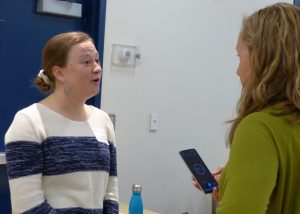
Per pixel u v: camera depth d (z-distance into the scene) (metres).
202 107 2.91
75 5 2.25
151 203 2.69
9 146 1.43
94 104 2.34
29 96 2.18
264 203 0.87
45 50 1.58
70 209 1.45
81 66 1.53
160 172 2.72
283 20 0.98
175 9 2.70
